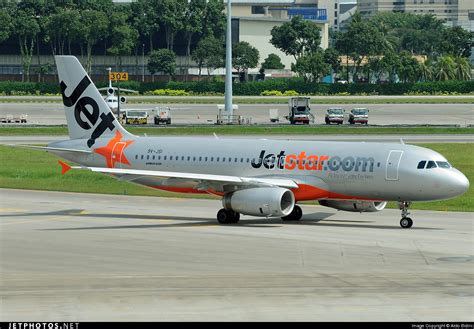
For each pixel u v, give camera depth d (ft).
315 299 422.00
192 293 435.53
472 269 500.33
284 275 482.69
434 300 419.13
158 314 392.68
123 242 605.73
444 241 605.73
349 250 567.18
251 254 552.82
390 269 500.33
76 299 423.23
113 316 388.78
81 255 552.41
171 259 536.01
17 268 508.53
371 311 397.39
